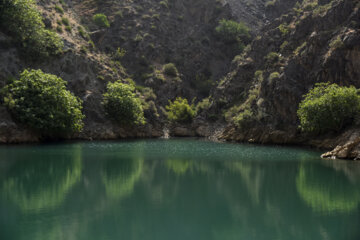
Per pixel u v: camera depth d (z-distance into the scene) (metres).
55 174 27.34
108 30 104.62
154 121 85.56
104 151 46.44
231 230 14.36
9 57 62.06
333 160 39.03
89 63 79.25
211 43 119.06
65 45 76.62
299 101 61.56
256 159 39.59
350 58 58.72
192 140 73.44
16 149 45.53
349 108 49.25
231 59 115.94
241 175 28.20
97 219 15.62
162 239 13.15
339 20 66.88
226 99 85.06
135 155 42.34
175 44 113.19
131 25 109.50
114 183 24.11
